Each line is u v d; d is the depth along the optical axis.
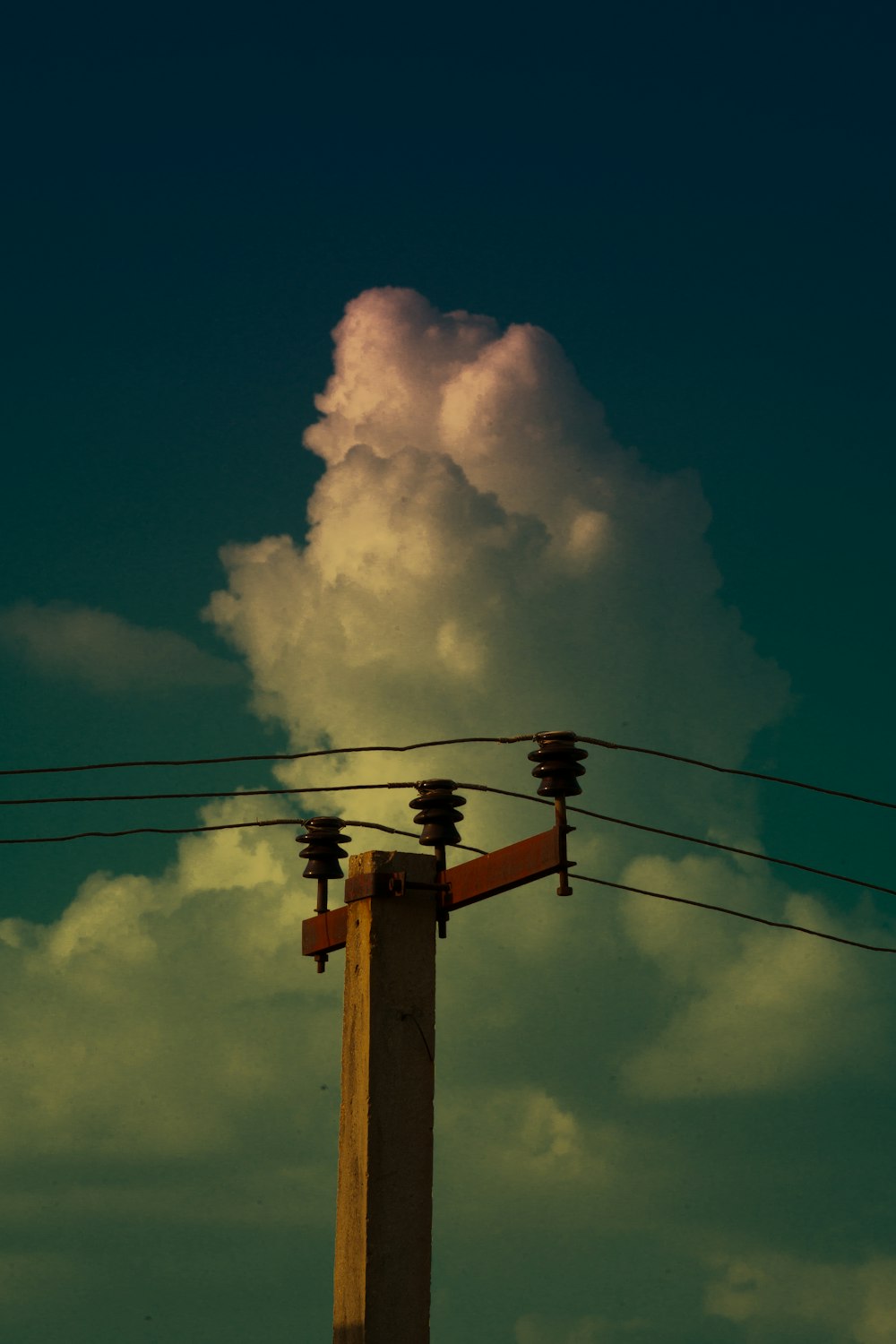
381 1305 10.95
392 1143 11.20
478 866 11.56
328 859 12.74
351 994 11.53
